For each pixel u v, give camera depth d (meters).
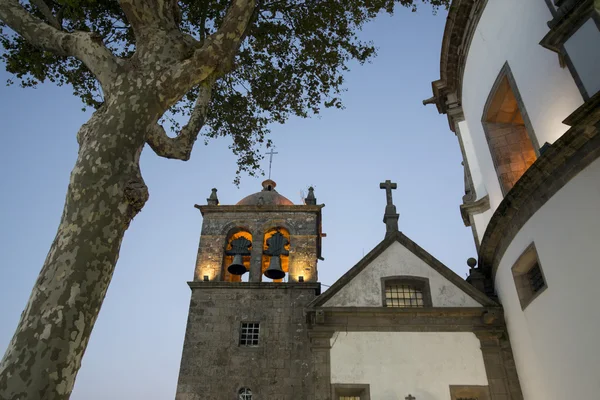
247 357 18.08
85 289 6.46
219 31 9.89
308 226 21.75
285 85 16.67
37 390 5.59
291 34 15.80
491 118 18.47
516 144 17.77
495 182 17.94
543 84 14.11
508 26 16.33
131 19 9.73
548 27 13.76
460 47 20.64
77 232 6.81
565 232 12.02
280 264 20.84
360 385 15.27
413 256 18.05
